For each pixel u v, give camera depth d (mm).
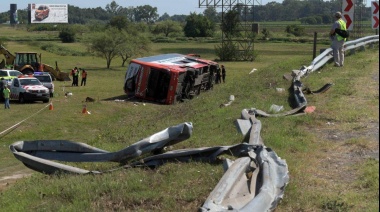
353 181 8195
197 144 11023
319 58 22094
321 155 9789
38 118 30766
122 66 81750
